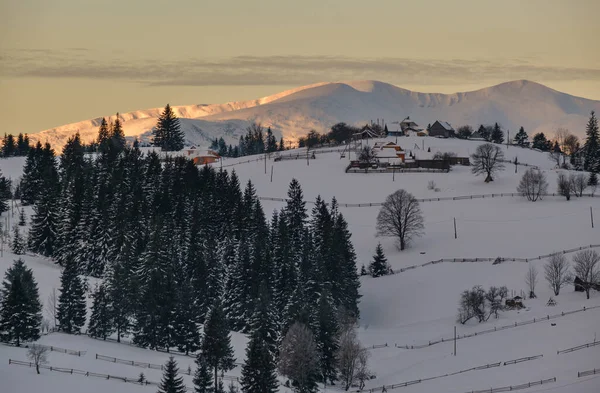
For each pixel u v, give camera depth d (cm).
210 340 18288
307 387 18488
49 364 18575
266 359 17462
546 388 18575
